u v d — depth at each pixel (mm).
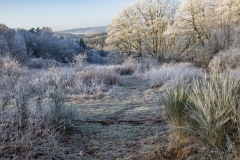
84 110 6391
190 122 3434
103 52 98125
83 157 3285
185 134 3609
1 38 27953
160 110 5223
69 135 4137
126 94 9188
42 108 4547
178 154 3229
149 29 28359
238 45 16016
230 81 3260
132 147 3682
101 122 5164
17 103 4152
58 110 4344
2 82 7719
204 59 22078
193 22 23969
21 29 60344
